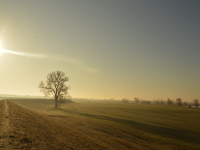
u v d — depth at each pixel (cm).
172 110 9750
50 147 1296
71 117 4188
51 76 8400
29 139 1321
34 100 13388
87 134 2348
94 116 5356
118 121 4494
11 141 1149
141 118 5675
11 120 1886
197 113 8488
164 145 2702
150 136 3158
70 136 1944
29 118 2430
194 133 3803
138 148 2202
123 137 2747
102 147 1814
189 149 2653
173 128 4159
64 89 8406
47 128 2056
